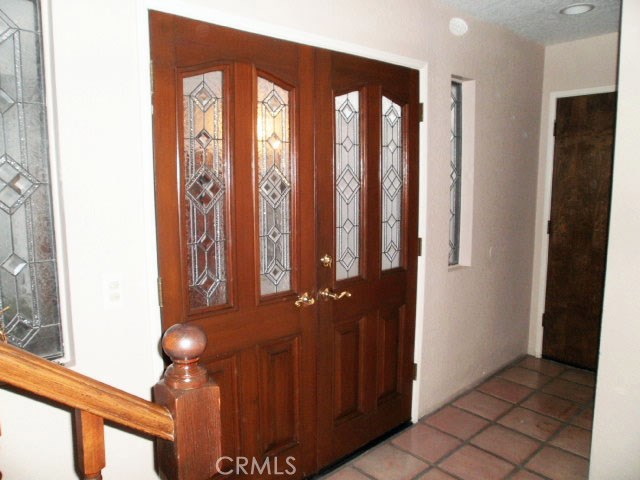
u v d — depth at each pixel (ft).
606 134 10.28
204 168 5.57
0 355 2.17
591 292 10.78
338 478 7.10
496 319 10.64
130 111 4.83
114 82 4.68
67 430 4.69
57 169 4.47
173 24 5.06
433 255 8.61
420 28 7.73
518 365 11.30
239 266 5.94
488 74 9.37
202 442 2.90
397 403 8.35
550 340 11.59
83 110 4.52
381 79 7.27
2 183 4.30
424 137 8.06
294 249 6.49
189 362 2.88
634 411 6.18
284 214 6.42
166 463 3.00
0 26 4.17
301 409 6.85
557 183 11.12
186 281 5.50
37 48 4.37
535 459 7.57
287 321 6.54
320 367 7.04
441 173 8.54
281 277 6.50
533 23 9.32
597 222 10.55
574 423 8.64
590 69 10.37
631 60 5.81
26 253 4.48
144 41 4.84
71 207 4.54
